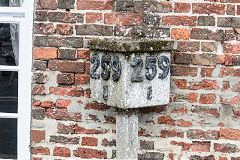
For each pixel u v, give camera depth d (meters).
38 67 2.67
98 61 2.36
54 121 2.69
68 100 2.68
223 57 2.60
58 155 2.71
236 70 2.60
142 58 2.21
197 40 2.60
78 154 2.70
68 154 2.70
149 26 2.60
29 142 2.71
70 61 2.65
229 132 2.63
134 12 2.59
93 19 2.61
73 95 2.67
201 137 2.64
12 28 2.95
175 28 2.60
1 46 3.35
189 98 2.63
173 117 2.65
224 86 2.61
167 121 2.65
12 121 5.61
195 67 2.61
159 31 2.60
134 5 2.59
